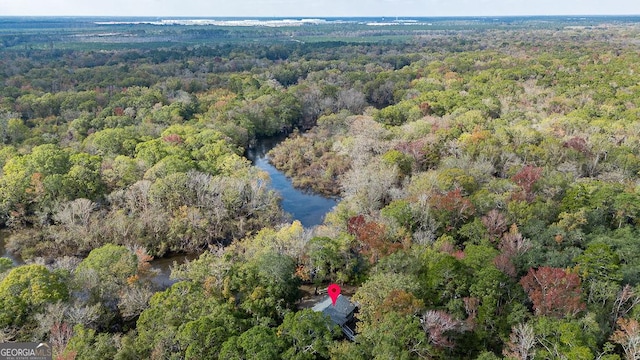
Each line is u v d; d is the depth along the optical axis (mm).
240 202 84062
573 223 66688
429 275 53344
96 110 140250
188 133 113812
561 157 92750
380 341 42469
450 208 70125
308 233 69500
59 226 78625
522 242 61125
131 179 88500
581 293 49531
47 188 82250
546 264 56062
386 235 64938
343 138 117375
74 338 45438
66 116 133500
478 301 49562
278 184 110188
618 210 70000
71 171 85062
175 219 78062
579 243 64125
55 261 69750
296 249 64500
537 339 43688
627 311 48688
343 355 42719
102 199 86750
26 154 95875
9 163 88438
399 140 107062
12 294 50875
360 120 125125
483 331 47594
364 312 49969
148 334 46969
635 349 40344
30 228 82875
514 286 51469
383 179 85188
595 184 77438
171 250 78688
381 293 49844
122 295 55969
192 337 44281
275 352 42750
